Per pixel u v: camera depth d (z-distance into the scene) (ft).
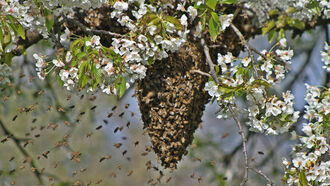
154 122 13.29
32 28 13.05
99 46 12.85
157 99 13.28
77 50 12.89
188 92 13.26
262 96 13.01
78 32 13.50
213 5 12.94
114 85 12.92
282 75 13.07
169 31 12.89
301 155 13.32
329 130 13.38
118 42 12.85
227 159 16.03
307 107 13.39
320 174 13.23
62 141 14.60
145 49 12.87
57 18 13.34
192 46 13.34
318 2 13.52
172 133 13.26
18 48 13.60
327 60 13.57
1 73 13.70
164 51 12.92
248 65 13.10
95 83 12.92
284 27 14.35
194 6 13.00
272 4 14.02
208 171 15.99
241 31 13.78
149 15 12.86
